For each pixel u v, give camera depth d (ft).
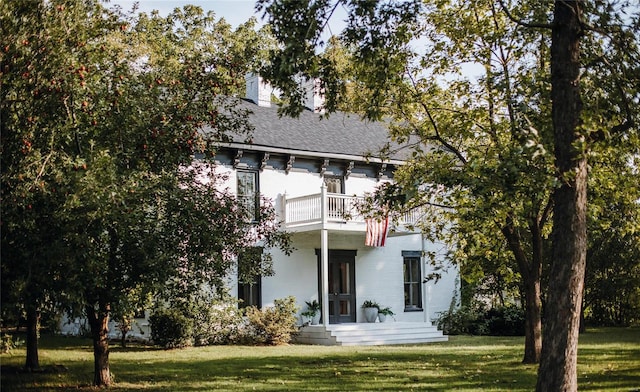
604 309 106.11
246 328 77.77
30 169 30.25
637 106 37.96
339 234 90.12
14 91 30.63
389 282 94.43
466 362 55.52
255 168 83.30
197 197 41.68
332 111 40.65
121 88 37.70
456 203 53.01
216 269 41.70
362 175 92.07
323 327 79.82
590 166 45.91
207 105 42.55
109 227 35.81
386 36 37.73
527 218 49.67
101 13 38.04
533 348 53.26
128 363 56.65
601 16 35.88
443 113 55.21
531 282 53.78
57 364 54.80
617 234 90.74
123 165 37.78
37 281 31.89
